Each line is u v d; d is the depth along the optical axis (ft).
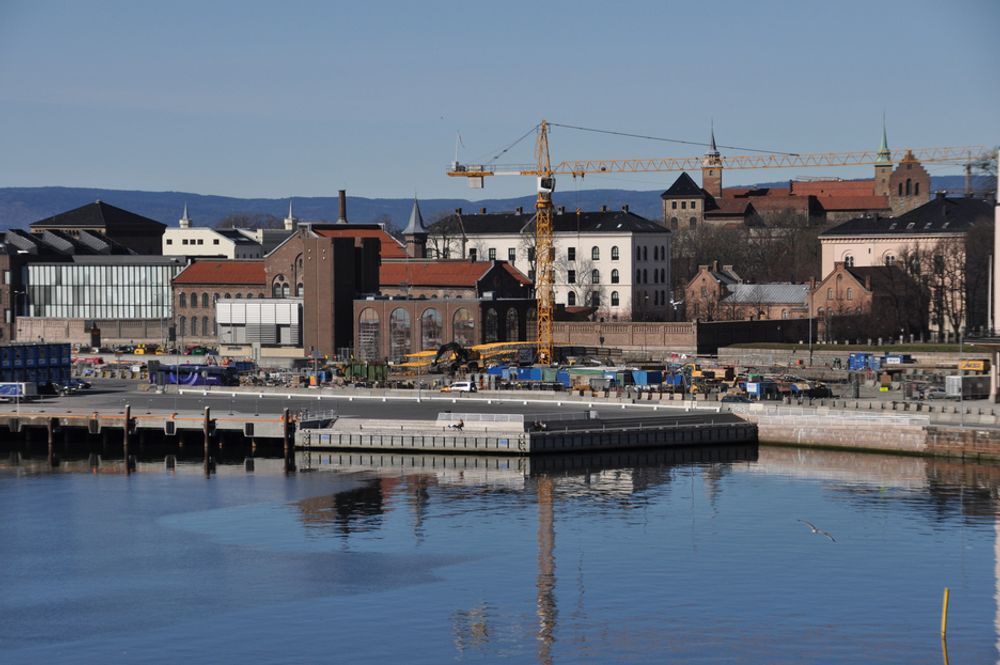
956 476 590.96
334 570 459.32
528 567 461.37
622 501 549.95
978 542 485.15
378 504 551.18
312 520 526.16
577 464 629.51
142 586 444.55
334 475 612.70
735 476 597.11
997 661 379.76
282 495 570.46
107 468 639.35
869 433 651.25
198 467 639.35
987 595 429.79
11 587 444.55
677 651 385.91
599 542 490.08
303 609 421.18
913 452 638.94
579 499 554.46
